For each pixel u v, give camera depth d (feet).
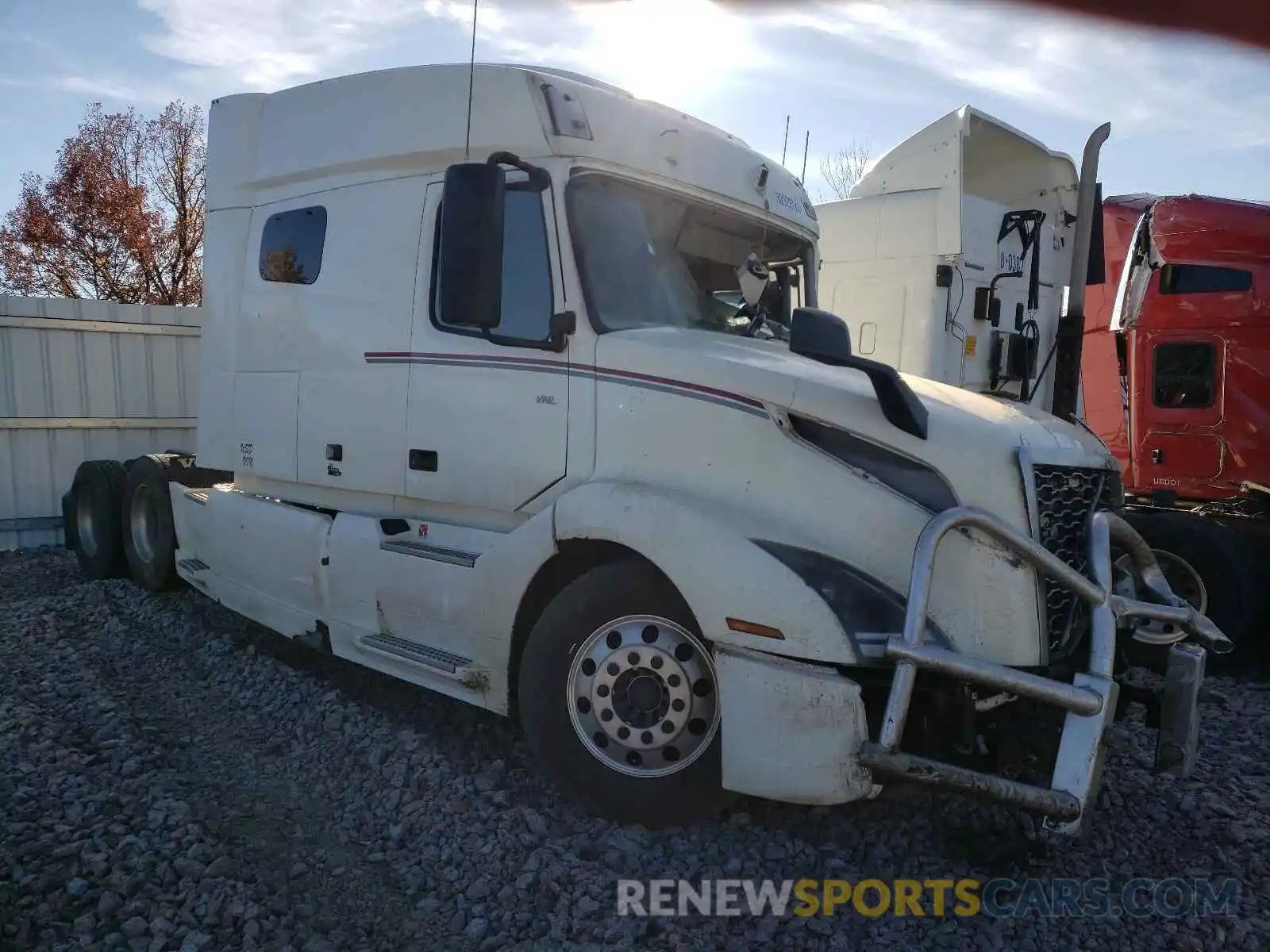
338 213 16.75
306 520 17.11
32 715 15.60
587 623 12.28
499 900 10.69
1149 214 24.64
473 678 13.75
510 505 13.97
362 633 15.90
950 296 27.30
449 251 12.46
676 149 15.02
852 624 10.61
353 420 16.31
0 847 11.39
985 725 10.93
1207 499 23.40
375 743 14.80
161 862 11.18
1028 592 10.94
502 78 14.33
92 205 93.97
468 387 14.46
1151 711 12.21
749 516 11.53
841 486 11.30
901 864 11.57
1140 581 12.79
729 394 11.91
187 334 34.17
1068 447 11.93
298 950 9.71
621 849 11.60
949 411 11.73
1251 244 22.62
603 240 13.74
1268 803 13.66
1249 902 11.07
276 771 14.14
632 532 11.69
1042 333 31.73
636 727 12.03
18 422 31.17
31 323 31.14
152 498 24.35
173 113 96.48
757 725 10.78
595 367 13.03
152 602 23.82
